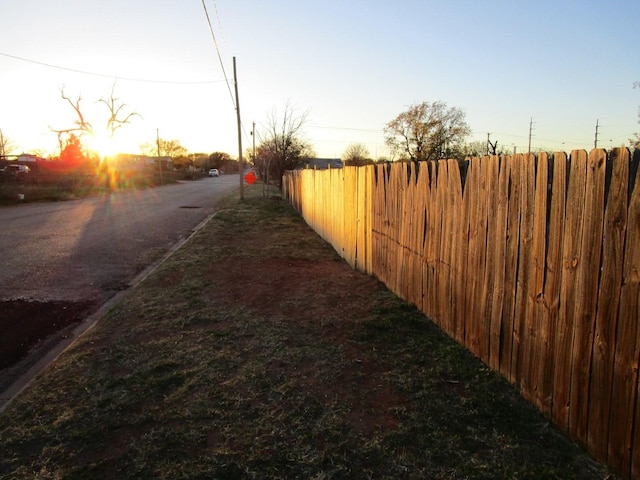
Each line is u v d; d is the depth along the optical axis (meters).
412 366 3.31
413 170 4.57
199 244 9.15
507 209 2.99
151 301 5.09
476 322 3.42
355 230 6.81
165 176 59.41
